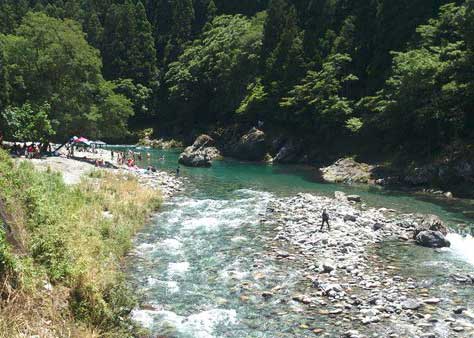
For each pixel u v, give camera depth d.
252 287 17.80
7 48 50.47
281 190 42.09
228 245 23.64
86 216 23.20
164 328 14.12
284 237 24.97
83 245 16.47
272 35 79.31
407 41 61.25
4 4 98.88
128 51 100.31
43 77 51.78
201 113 91.81
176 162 62.72
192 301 16.41
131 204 29.69
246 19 99.75
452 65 46.22
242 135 75.00
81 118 51.69
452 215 32.44
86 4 121.69
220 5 111.50
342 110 59.56
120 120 57.34
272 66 73.94
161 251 22.44
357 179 49.09
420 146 49.47
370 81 64.25
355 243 24.00
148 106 97.50
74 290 12.29
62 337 10.19
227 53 86.25
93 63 53.62
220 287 17.78
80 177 35.88
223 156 72.81
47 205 17.19
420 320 14.84
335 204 34.22
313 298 16.58
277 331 14.12
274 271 19.61
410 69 47.81
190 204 34.31
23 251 12.59
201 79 90.12
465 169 42.28
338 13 80.81
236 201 35.75
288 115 69.50
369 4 71.69
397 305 15.85
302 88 65.69
